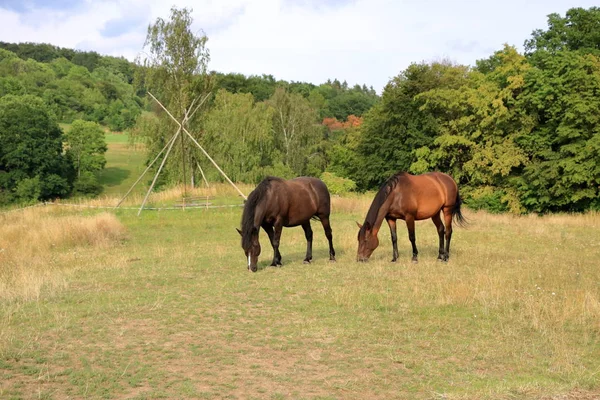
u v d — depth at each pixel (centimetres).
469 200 3491
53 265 1256
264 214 1160
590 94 2836
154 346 684
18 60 12531
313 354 661
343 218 2306
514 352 666
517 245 1535
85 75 13600
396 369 612
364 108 9375
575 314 804
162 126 3916
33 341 693
